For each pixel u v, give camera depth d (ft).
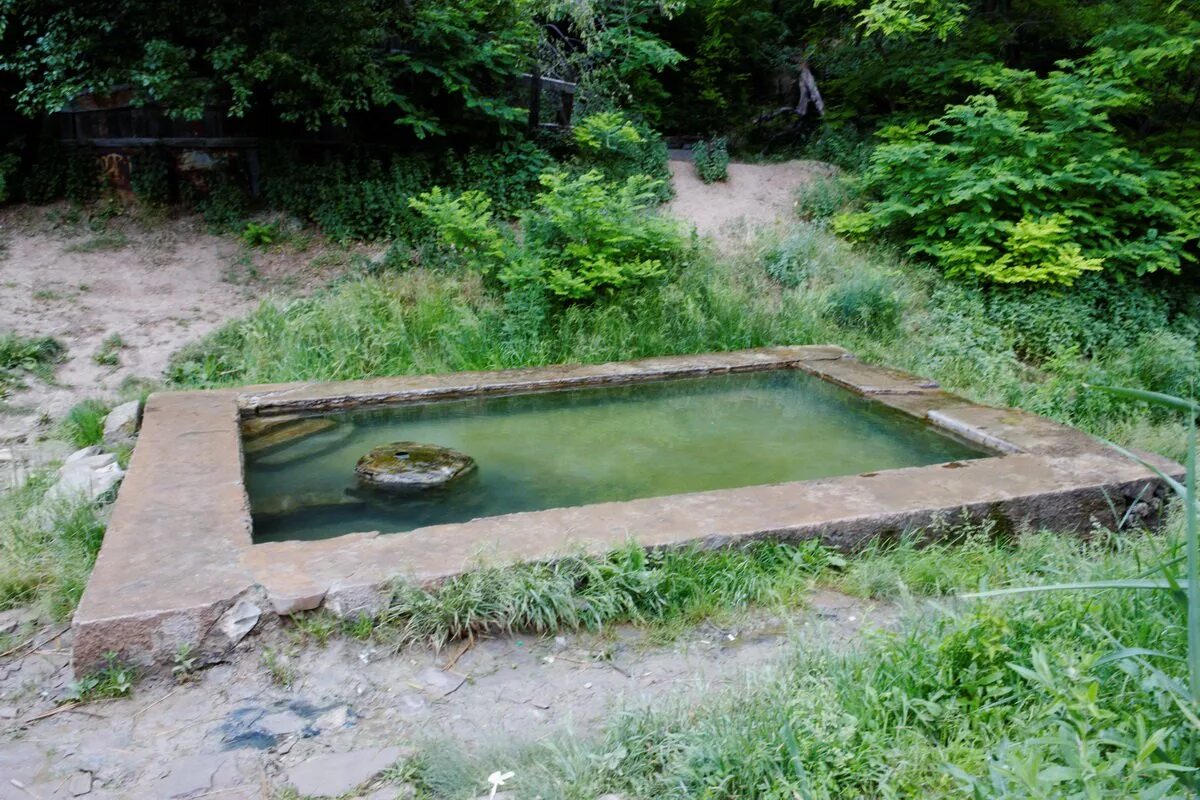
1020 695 8.23
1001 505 13.89
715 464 17.47
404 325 25.17
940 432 19.02
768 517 13.07
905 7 33.99
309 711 9.36
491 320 25.82
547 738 8.27
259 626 10.46
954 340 27.07
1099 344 29.01
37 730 9.09
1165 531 13.76
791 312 28.12
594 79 39.01
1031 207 30.17
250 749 8.66
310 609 10.62
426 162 32.91
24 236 29.86
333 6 28.68
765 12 46.68
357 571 11.10
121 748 8.75
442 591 10.87
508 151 34.53
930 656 8.77
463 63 32.63
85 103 31.65
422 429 19.61
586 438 19.16
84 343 24.57
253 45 29.04
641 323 26.27
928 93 36.99
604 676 10.02
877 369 23.71
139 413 19.77
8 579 12.21
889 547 13.34
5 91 31.37
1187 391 25.02
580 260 27.30
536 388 21.91
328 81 29.86
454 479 16.24
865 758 7.50
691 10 46.83
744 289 29.73
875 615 11.44
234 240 30.86
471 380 21.75
